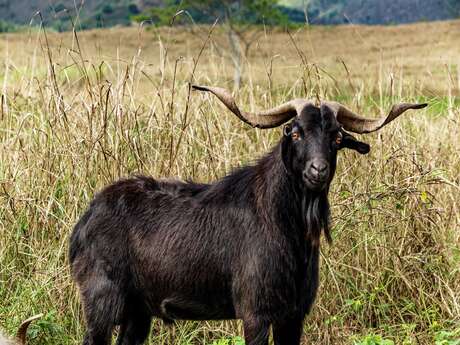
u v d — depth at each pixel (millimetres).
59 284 25922
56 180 27672
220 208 22062
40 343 25344
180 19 115750
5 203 27844
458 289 27172
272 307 21219
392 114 21625
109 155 27531
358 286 27609
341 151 29422
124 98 29922
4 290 26750
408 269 27656
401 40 159375
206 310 22375
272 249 21125
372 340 23641
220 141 29594
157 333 26500
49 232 27281
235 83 33875
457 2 181750
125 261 22688
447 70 38469
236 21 110000
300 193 21109
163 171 27766
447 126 32375
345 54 132250
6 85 32375
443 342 23172
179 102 30656
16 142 29484
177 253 22047
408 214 28203
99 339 22688
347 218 27484
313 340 26375
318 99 29312
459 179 29812
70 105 29422
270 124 21672
